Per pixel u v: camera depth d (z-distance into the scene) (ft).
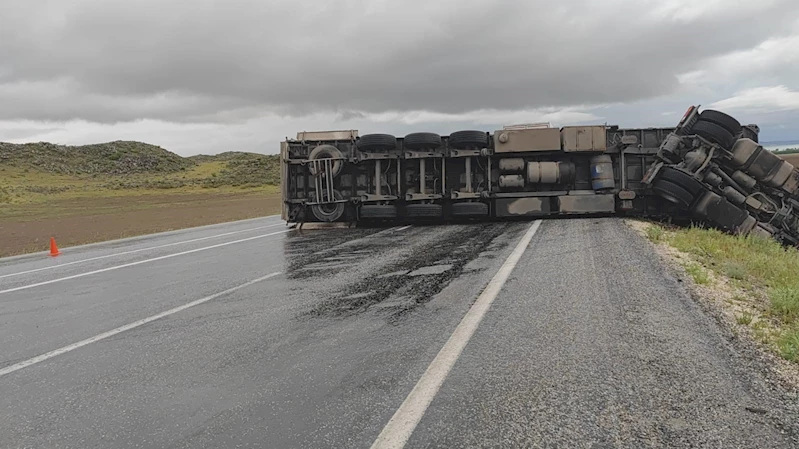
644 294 18.12
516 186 48.60
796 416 9.50
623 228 37.01
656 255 25.38
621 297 17.85
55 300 22.91
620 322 15.14
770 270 24.07
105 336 16.76
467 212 48.78
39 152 371.97
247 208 111.75
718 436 8.88
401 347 14.10
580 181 49.01
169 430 10.02
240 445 9.26
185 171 387.96
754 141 45.39
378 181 50.24
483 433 9.22
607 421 9.49
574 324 15.12
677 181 42.68
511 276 22.24
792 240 41.47
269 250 35.88
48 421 10.71
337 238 41.34
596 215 49.11
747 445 8.60
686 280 20.12
